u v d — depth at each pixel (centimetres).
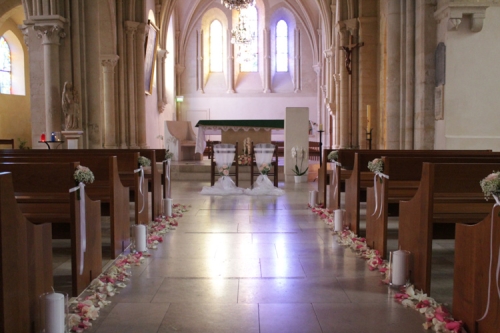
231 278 481
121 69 1792
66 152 734
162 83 2467
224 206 945
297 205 958
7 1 1778
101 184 675
